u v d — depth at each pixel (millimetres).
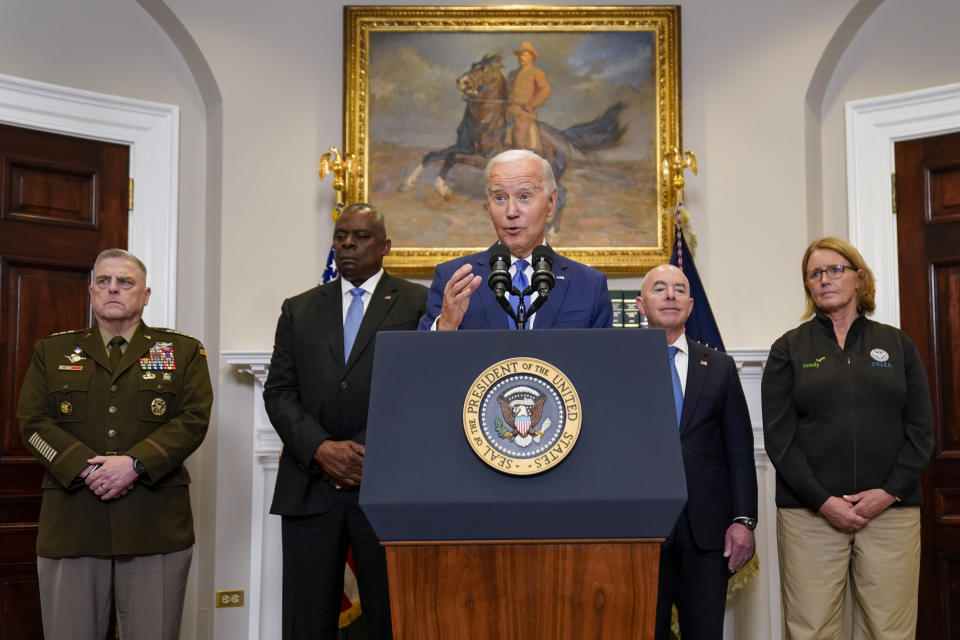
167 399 2969
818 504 2773
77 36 3918
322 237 4098
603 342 1457
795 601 2848
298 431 2793
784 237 4020
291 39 4168
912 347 2895
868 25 4062
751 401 3824
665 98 4145
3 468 3572
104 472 2750
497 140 4152
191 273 4090
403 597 1367
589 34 4195
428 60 4176
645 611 1360
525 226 2096
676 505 1354
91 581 2783
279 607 3682
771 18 4117
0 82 3652
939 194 3822
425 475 1372
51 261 3746
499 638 1357
